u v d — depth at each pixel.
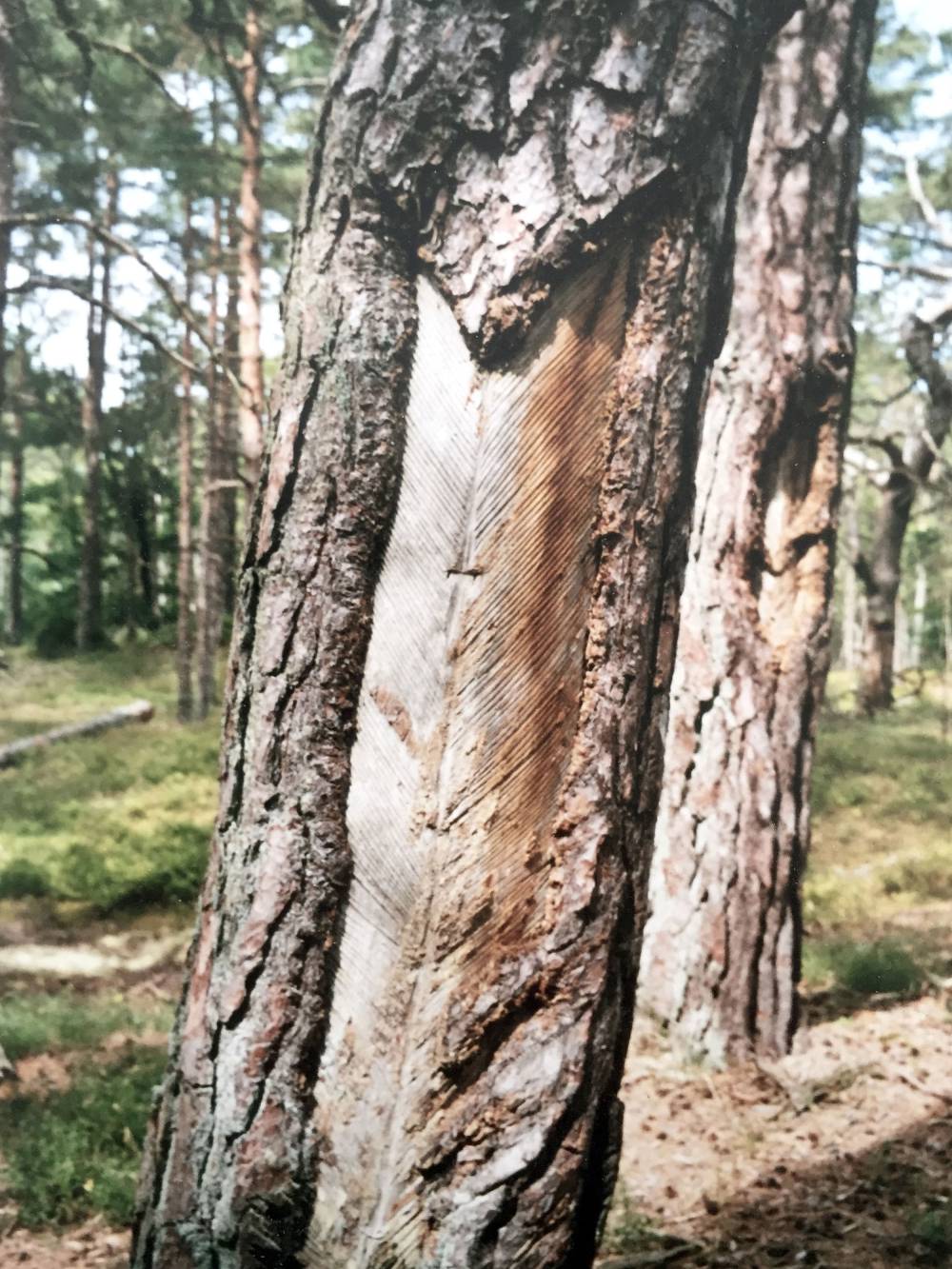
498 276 1.73
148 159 10.84
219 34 8.56
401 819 1.78
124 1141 4.64
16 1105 4.98
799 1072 5.16
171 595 25.33
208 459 16.89
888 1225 3.82
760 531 5.47
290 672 1.81
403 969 1.77
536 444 1.75
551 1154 1.72
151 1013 6.56
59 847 9.84
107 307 6.21
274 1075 1.79
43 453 28.95
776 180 5.45
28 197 10.48
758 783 5.43
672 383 1.82
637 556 1.80
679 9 1.75
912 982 6.44
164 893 9.11
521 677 1.76
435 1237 1.72
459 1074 1.74
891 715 19.92
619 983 1.79
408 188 1.75
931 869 9.28
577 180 1.72
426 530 1.78
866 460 19.06
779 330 5.39
